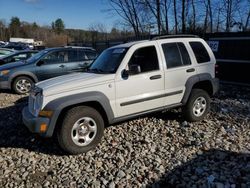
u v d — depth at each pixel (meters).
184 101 6.21
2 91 11.14
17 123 6.89
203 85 6.79
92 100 5.05
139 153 5.00
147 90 5.66
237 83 11.04
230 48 11.12
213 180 3.99
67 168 4.59
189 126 6.22
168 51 6.00
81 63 10.83
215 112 7.29
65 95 4.94
